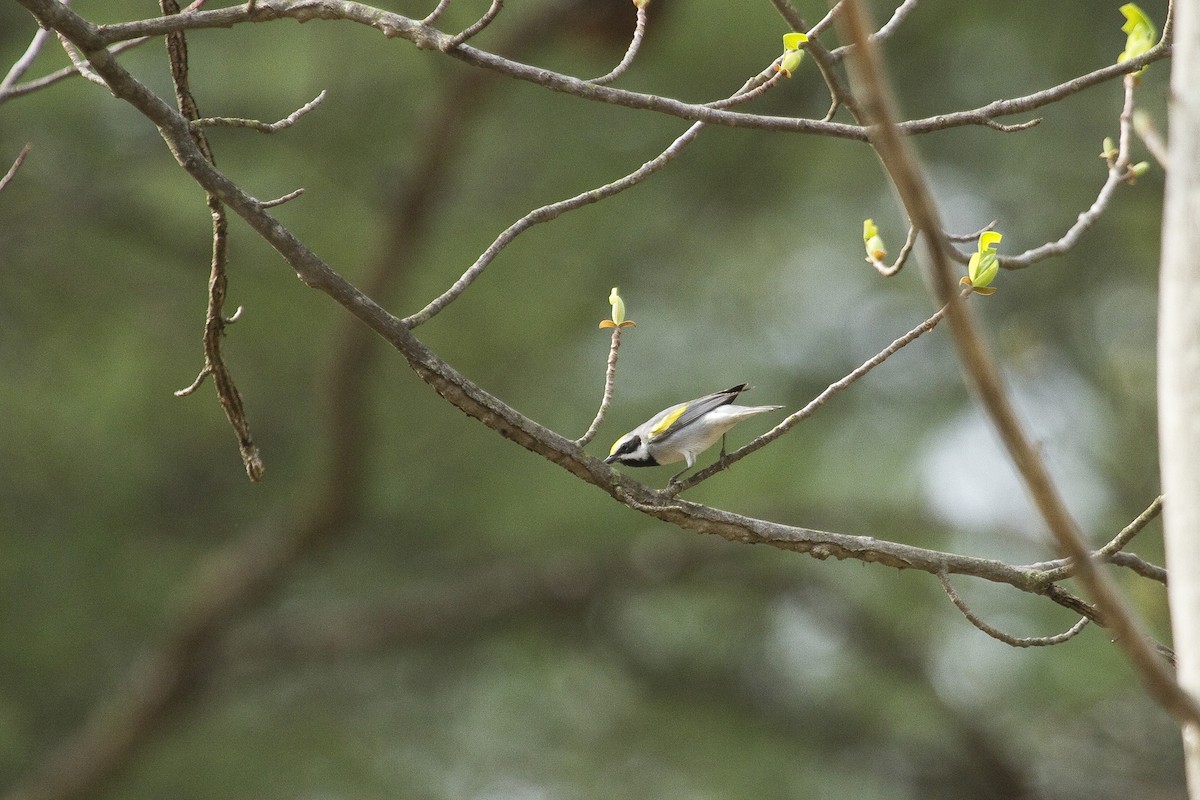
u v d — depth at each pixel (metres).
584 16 10.38
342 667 15.12
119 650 13.82
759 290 13.76
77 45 4.17
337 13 4.41
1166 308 2.99
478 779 14.72
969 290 4.42
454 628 14.74
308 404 13.11
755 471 13.40
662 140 11.86
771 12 11.12
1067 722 14.44
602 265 12.66
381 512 13.88
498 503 13.71
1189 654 2.87
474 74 10.59
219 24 4.38
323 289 4.40
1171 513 2.93
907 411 13.97
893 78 12.29
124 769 13.40
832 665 15.34
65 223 11.62
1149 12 11.15
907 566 4.73
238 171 11.54
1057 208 12.88
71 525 12.96
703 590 15.00
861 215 13.76
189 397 12.41
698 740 15.00
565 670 15.30
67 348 12.26
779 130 4.52
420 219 11.13
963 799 14.77
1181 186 3.00
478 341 12.45
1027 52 12.26
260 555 12.92
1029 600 13.57
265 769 13.91
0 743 13.11
